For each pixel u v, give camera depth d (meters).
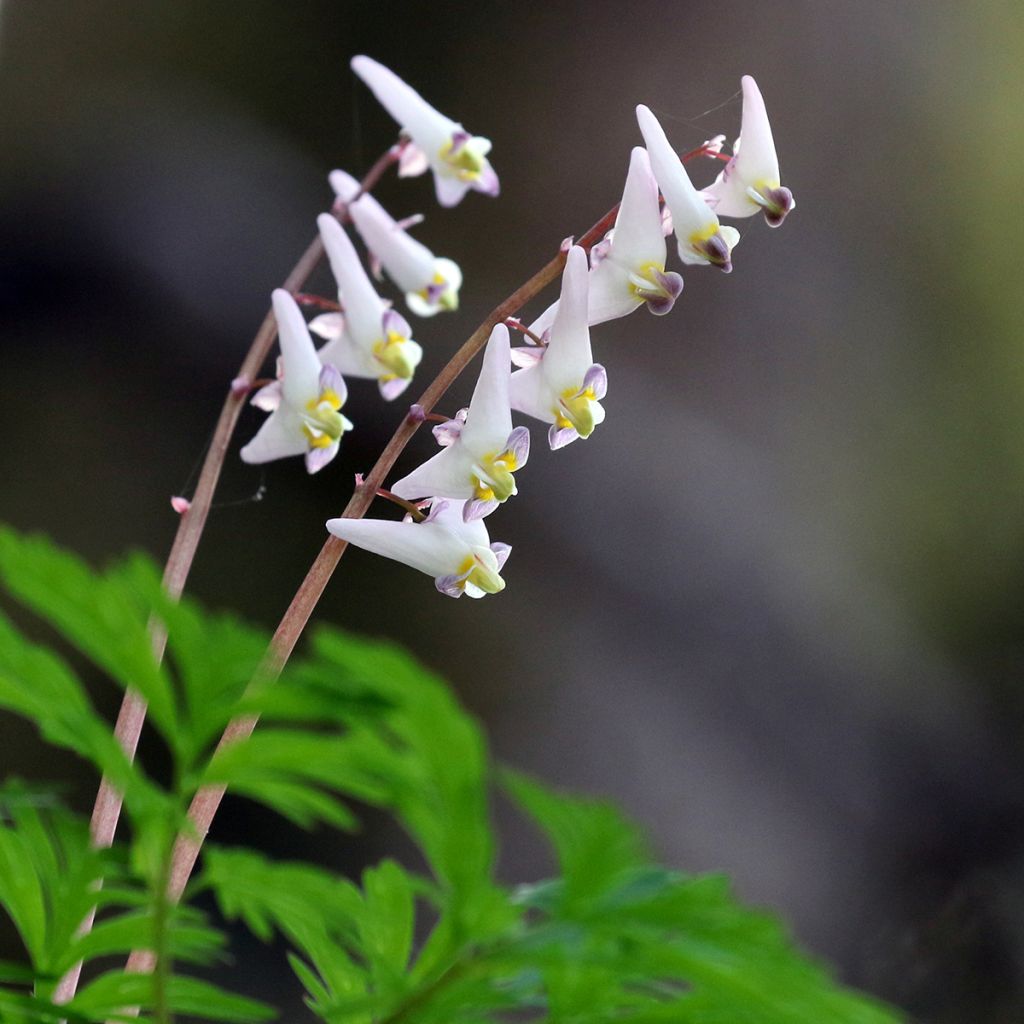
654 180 0.65
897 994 1.75
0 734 1.52
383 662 0.59
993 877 1.79
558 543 1.77
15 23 1.72
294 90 1.83
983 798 1.83
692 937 0.59
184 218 1.72
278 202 1.78
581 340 0.64
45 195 1.68
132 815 0.60
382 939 0.62
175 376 1.71
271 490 1.70
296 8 1.80
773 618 1.82
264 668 0.59
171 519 1.69
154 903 0.60
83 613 0.59
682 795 1.75
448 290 0.64
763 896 1.75
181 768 0.60
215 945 0.61
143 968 0.63
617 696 1.77
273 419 0.64
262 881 0.61
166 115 1.75
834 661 1.83
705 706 1.79
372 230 0.64
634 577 1.79
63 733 0.60
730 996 0.59
